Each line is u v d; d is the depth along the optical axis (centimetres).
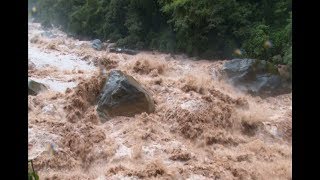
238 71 1280
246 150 941
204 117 1003
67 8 2562
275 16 1574
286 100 1236
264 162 888
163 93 1123
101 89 1073
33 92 1063
